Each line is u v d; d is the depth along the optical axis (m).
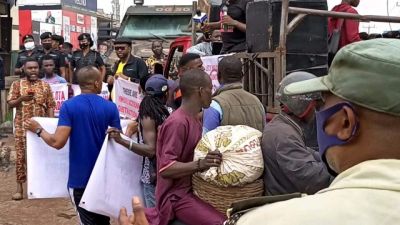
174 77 9.35
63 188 4.88
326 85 1.21
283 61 4.55
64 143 4.48
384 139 1.14
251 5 5.00
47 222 6.50
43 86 7.16
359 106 1.15
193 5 8.80
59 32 29.00
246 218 1.17
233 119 3.77
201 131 3.37
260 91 4.82
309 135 3.07
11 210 6.97
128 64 7.70
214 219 3.03
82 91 4.62
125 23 14.60
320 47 4.83
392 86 1.10
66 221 6.52
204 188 3.13
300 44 4.77
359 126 1.16
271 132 3.03
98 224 4.54
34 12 29.02
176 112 3.35
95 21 34.78
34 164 4.79
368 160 1.16
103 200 4.31
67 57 10.60
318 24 4.82
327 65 4.88
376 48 1.14
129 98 6.37
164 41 13.93
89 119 4.51
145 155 4.30
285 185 3.01
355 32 5.59
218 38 7.28
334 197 1.08
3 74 9.96
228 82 3.90
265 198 1.29
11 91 7.13
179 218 3.25
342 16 4.80
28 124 4.75
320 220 1.04
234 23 5.94
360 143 1.17
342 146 1.20
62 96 7.67
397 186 1.06
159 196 3.33
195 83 3.31
